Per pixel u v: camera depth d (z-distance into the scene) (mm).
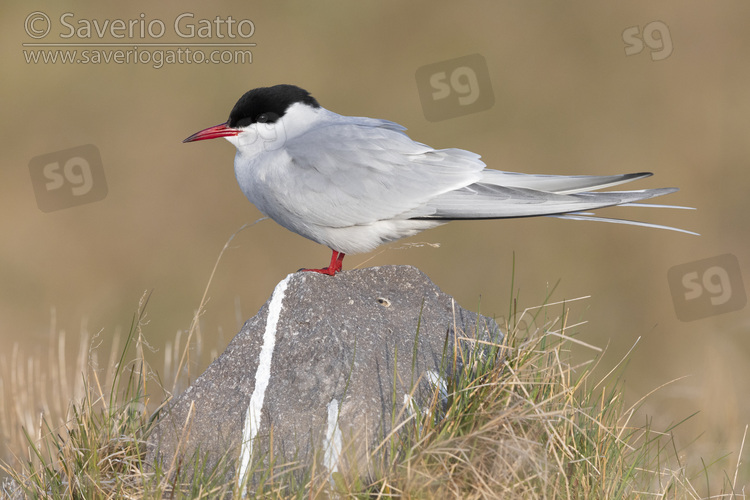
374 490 4688
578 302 13992
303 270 6082
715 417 8609
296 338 5371
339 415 5059
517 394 5000
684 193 15930
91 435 5258
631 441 5723
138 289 13992
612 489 5020
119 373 5965
